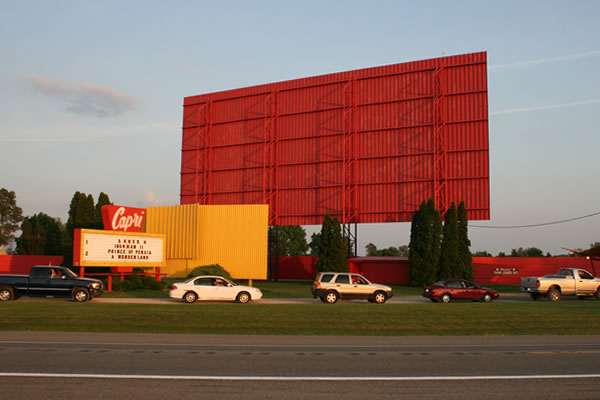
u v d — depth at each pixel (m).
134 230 38.44
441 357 12.46
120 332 17.48
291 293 38.41
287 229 123.50
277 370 10.60
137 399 8.19
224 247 46.41
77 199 55.22
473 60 53.12
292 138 61.16
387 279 54.25
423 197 53.53
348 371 10.55
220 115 66.25
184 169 67.56
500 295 38.00
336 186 57.78
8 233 101.12
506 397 8.48
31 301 26.08
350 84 58.59
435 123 53.66
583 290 31.83
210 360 11.79
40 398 8.20
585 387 9.19
